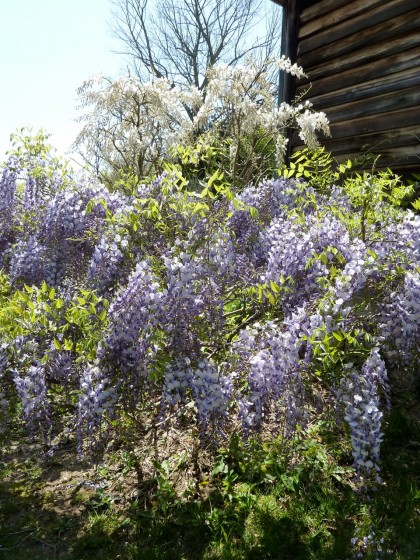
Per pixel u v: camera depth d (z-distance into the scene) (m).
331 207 3.62
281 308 3.19
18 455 3.52
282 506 2.84
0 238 4.11
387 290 3.06
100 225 3.46
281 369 2.54
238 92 6.92
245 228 3.65
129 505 2.97
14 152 4.11
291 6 6.46
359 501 2.80
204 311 2.85
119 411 2.75
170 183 3.21
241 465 3.08
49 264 3.53
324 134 6.17
